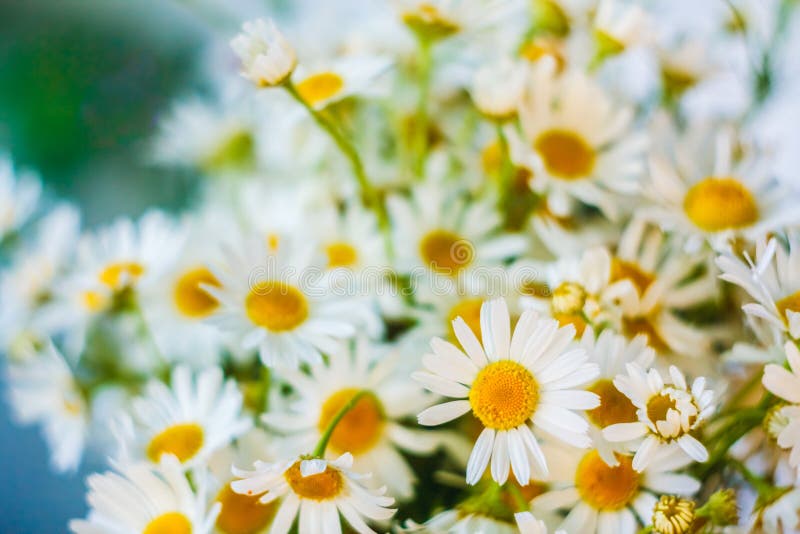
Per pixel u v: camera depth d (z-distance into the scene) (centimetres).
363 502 20
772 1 23
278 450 20
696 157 22
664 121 22
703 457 19
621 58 23
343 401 21
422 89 23
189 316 22
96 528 20
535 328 20
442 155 23
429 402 21
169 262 23
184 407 21
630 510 20
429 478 21
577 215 23
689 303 21
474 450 19
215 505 19
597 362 20
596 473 20
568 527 20
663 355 21
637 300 20
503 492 20
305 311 21
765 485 19
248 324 21
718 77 23
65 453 23
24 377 23
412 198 23
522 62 22
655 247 21
